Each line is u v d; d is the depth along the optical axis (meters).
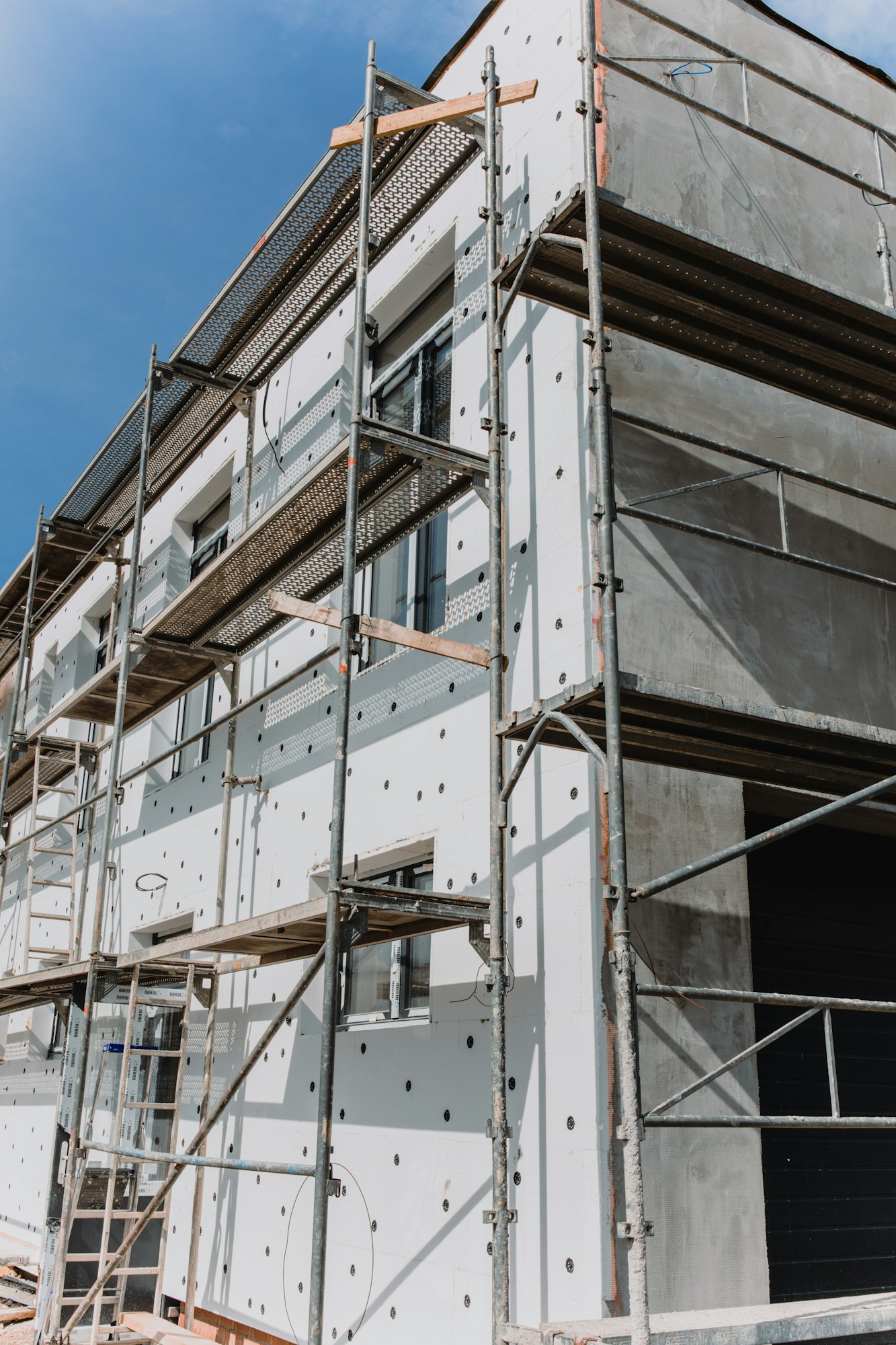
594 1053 4.18
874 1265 5.02
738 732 4.23
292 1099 6.45
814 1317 3.54
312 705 7.30
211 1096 7.47
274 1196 6.38
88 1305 6.30
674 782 4.70
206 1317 6.81
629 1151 3.21
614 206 4.33
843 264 6.18
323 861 6.73
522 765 4.20
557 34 5.76
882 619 5.76
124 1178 7.30
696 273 4.70
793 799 5.13
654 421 5.09
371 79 5.49
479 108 5.39
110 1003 9.15
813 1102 5.07
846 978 5.44
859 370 5.32
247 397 9.23
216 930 5.76
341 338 7.91
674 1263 4.04
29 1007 10.86
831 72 6.55
